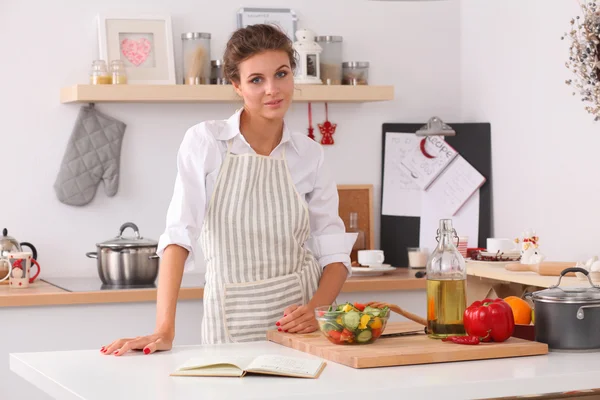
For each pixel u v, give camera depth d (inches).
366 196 176.9
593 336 80.7
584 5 129.1
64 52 160.7
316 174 107.8
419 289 156.2
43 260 159.9
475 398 68.2
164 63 162.2
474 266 135.3
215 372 72.2
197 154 99.5
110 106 163.5
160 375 72.9
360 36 177.6
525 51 160.6
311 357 80.4
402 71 180.2
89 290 140.6
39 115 159.6
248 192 102.3
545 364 75.1
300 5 173.6
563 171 150.4
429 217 176.1
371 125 178.2
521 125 162.6
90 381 70.7
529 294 84.7
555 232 152.9
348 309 82.1
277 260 104.2
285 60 95.7
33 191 159.5
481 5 174.9
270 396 64.4
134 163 164.7
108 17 160.7
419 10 180.9
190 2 167.0
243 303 102.0
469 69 180.1
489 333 81.0
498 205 171.5
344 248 106.8
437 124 169.6
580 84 144.9
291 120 173.5
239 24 169.0
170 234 94.9
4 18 157.8
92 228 162.4
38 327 137.5
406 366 74.9
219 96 156.8
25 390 137.5
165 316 90.0
